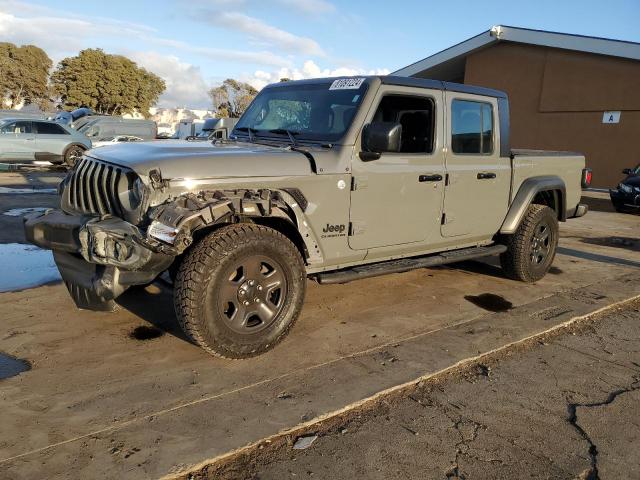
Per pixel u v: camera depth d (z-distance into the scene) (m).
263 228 3.55
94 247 3.31
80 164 3.95
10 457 2.50
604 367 3.84
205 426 2.83
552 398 3.35
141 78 51.97
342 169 3.97
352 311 4.73
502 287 5.67
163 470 2.47
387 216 4.33
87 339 3.87
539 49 18.56
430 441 2.83
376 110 4.18
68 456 2.53
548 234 5.84
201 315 3.28
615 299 5.36
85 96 48.72
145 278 3.30
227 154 3.57
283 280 3.67
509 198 5.42
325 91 4.40
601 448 2.84
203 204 3.25
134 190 3.33
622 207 12.95
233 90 55.62
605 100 17.14
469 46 19.48
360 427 2.93
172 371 3.43
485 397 3.33
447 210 4.79
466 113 4.90
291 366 3.57
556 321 4.65
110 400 3.04
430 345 4.03
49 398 3.04
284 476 2.49
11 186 12.60
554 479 2.57
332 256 4.09
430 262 4.68
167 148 3.72
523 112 19.30
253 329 3.56
